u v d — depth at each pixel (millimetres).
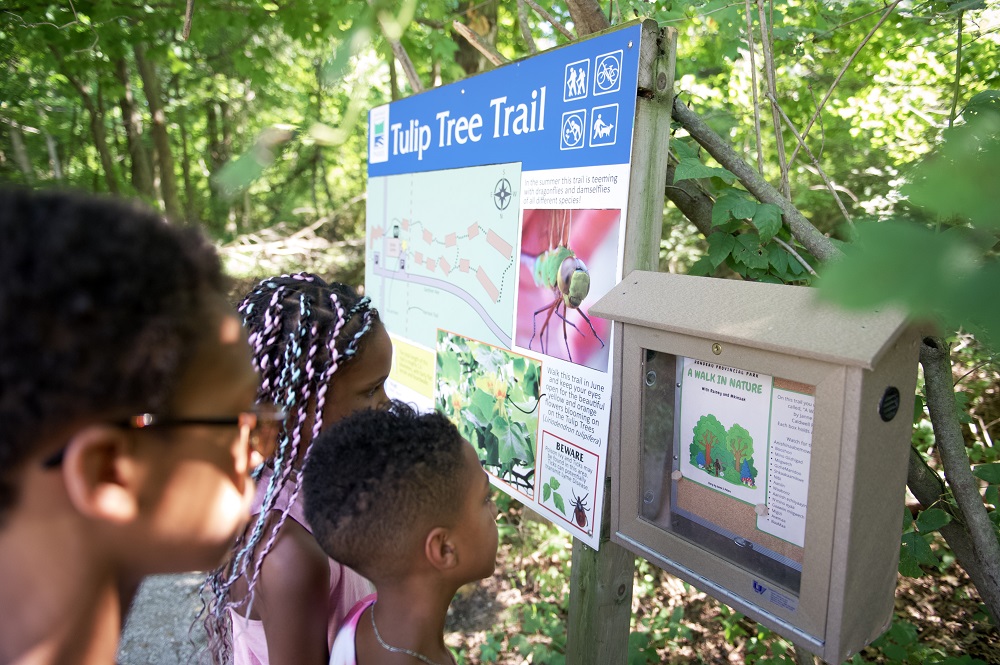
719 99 3740
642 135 1411
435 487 990
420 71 5086
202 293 617
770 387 1102
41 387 495
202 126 12641
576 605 1699
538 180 1677
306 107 8445
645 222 1442
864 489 992
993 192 310
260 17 4730
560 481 1655
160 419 578
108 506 549
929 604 2615
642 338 1255
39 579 551
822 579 1026
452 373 2086
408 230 2303
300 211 10672
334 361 1199
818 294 328
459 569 1058
